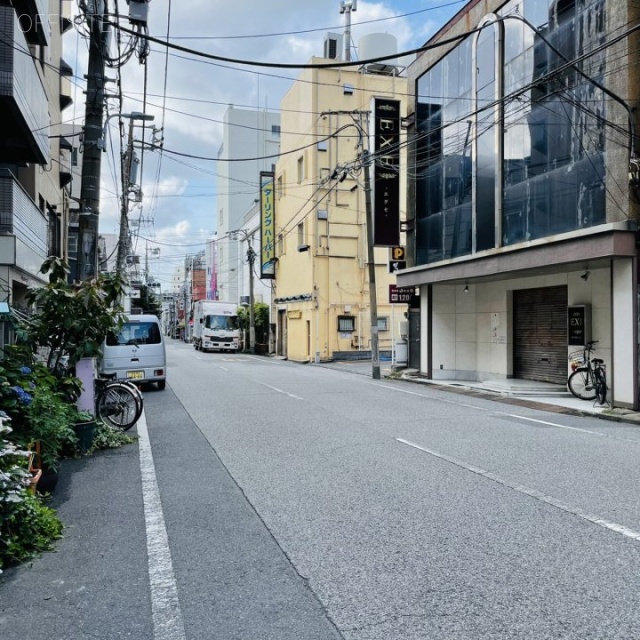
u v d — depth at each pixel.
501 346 17.86
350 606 3.63
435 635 3.27
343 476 6.78
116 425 10.07
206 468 7.34
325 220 31.25
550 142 13.48
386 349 32.16
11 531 4.56
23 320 8.53
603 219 12.00
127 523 5.30
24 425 6.35
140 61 11.69
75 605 3.72
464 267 16.78
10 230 12.05
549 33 13.48
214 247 71.50
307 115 32.09
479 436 9.28
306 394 15.38
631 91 11.45
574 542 4.64
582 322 14.00
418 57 19.81
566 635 3.24
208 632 3.35
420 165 19.67
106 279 8.72
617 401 12.15
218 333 42.78
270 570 4.21
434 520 5.21
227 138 63.09
